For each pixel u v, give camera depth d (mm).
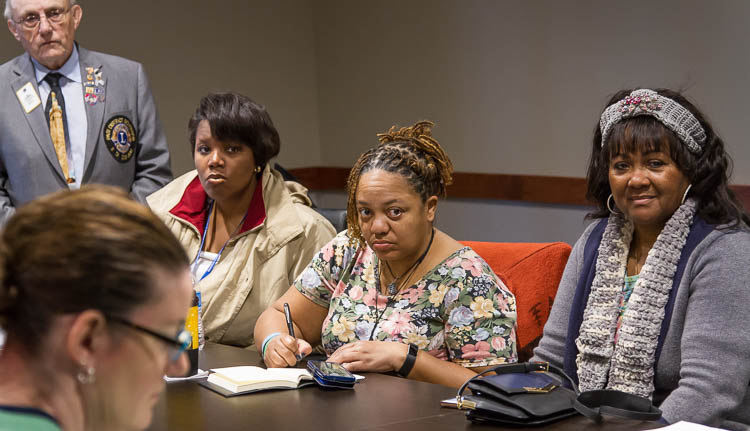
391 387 1776
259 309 2605
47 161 3324
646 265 1898
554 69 4949
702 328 1773
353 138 6348
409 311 2084
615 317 1951
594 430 1462
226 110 2506
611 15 4633
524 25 5082
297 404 1650
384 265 2154
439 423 1507
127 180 3422
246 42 6191
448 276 2078
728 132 4188
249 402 1670
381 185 1982
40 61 3334
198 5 5926
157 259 777
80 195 787
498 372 1618
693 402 1724
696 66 4285
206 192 2656
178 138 5883
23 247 747
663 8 4395
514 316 2059
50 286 736
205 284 2604
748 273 1774
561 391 1569
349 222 2215
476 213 5445
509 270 2449
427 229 2100
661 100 1882
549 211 5055
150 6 5684
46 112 3352
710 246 1833
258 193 2652
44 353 749
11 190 3383
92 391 771
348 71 6305
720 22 4176
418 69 5762
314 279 2299
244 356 2145
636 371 1868
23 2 3244
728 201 1887
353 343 1982
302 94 6531
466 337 2023
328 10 6402
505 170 5270
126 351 772
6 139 3342
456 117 5539
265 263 2623
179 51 5840
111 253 750
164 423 1544
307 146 6570
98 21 5441
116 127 3377
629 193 1910
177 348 814
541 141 5059
